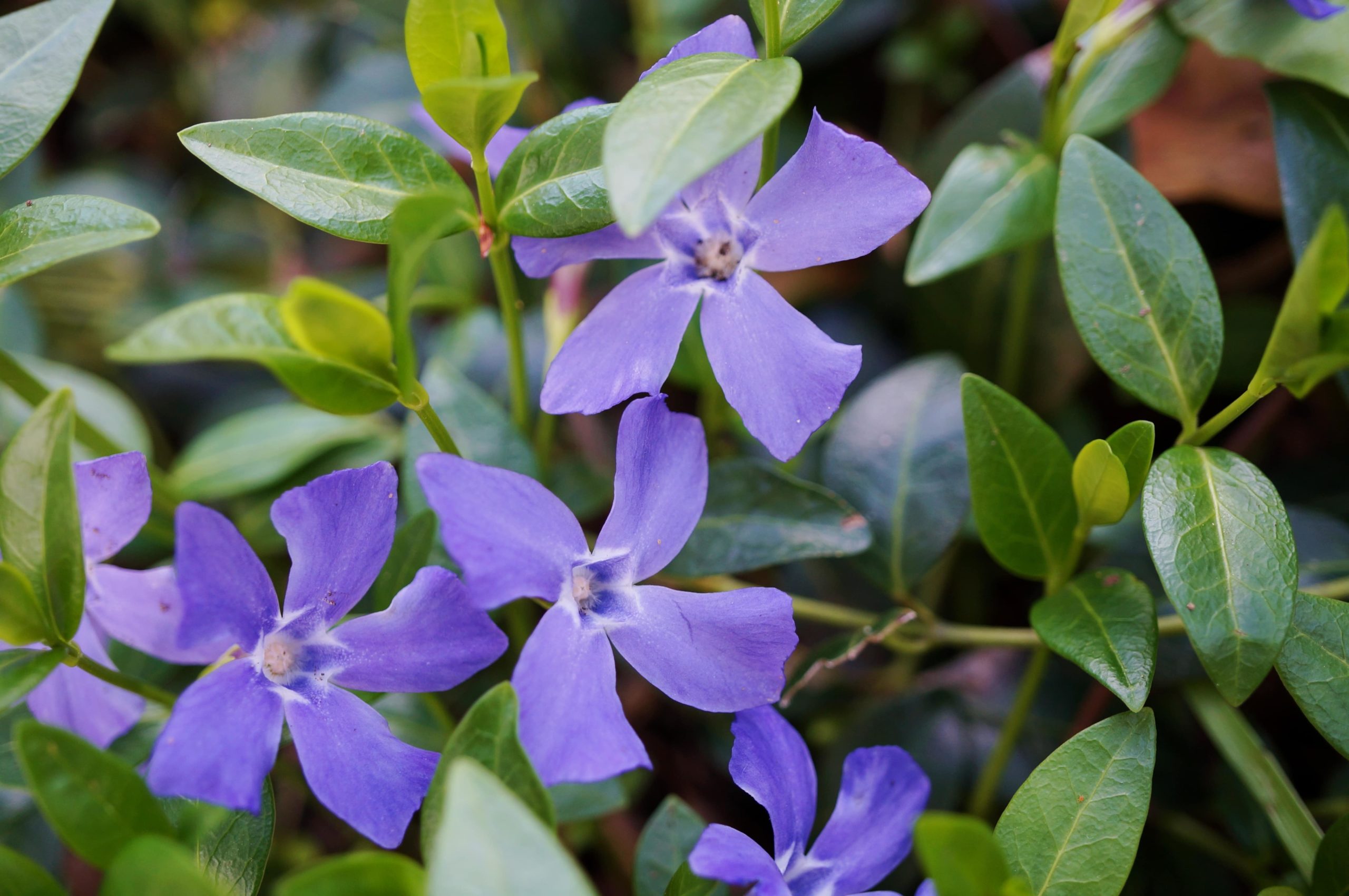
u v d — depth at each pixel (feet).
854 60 0.89
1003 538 0.65
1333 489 0.75
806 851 0.61
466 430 0.68
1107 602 0.63
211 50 0.98
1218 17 0.71
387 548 0.59
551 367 0.62
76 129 1.01
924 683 0.77
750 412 0.61
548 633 0.57
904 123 0.89
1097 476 0.62
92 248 0.60
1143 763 0.59
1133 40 0.72
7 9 0.97
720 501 0.67
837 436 0.72
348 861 0.54
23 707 0.65
